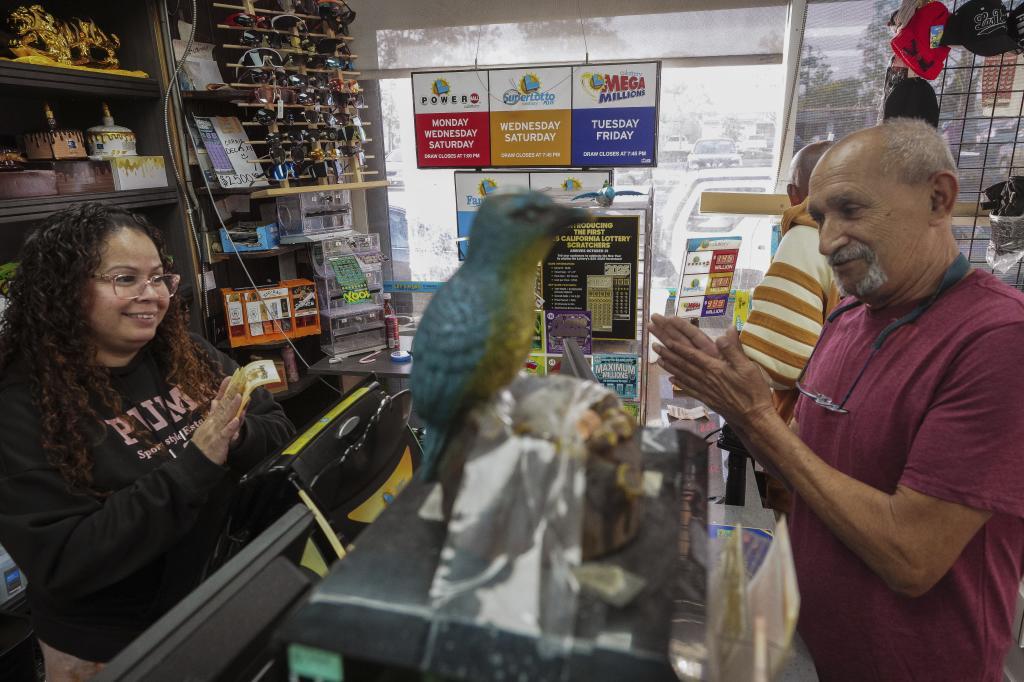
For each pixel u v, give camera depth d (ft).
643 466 1.81
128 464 3.99
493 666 1.24
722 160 9.25
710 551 1.79
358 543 1.60
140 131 8.02
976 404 2.83
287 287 8.82
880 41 8.08
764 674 1.44
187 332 4.77
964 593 3.11
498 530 1.41
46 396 3.70
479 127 8.05
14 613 5.59
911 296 3.21
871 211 3.04
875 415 3.25
